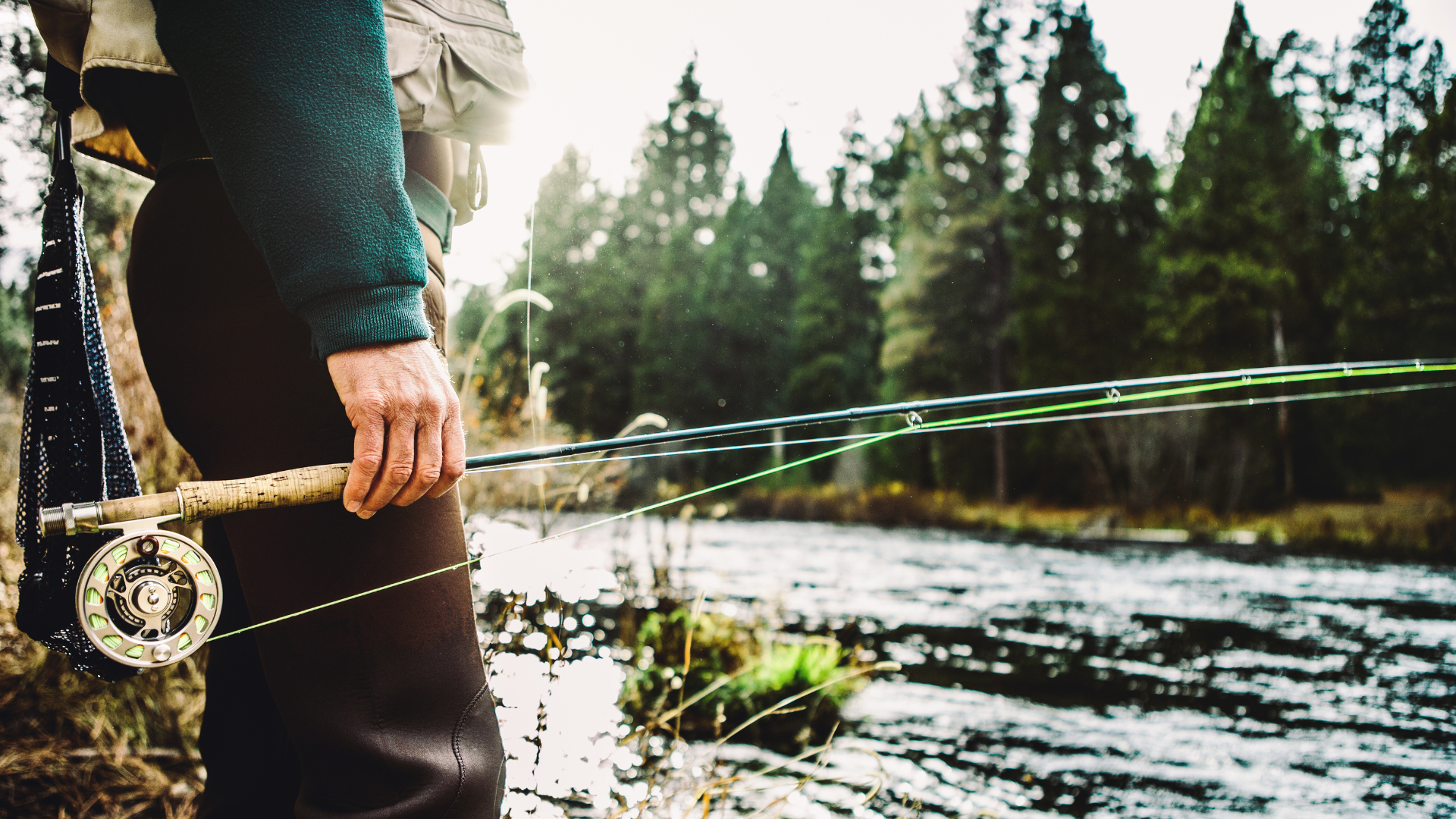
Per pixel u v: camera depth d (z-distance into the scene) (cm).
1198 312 2547
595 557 162
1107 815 289
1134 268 2988
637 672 253
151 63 78
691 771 235
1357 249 2441
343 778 74
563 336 4184
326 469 70
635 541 607
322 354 67
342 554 75
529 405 220
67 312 83
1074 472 2834
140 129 88
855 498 2839
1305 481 2381
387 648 76
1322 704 470
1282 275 2492
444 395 70
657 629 458
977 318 3278
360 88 70
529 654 148
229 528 78
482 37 94
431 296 90
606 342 4162
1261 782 333
